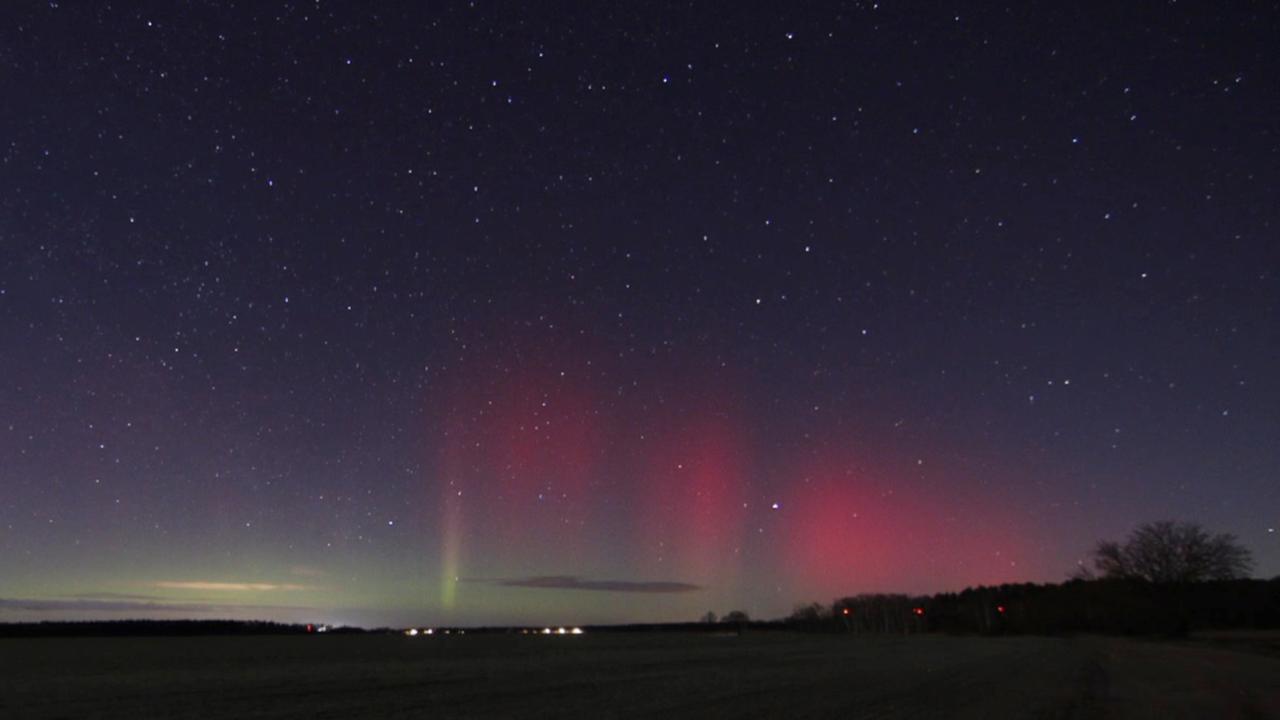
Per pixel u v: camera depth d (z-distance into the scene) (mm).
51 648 69688
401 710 21938
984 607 123125
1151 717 19828
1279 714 20391
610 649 63406
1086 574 105375
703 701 23531
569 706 22500
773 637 105812
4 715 22016
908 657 47781
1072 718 19625
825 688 27484
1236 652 50281
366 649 64875
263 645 76688
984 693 25625
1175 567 93250
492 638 106188
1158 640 71875
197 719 20688
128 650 63594
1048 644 66438
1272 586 94938
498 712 21297
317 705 23406
